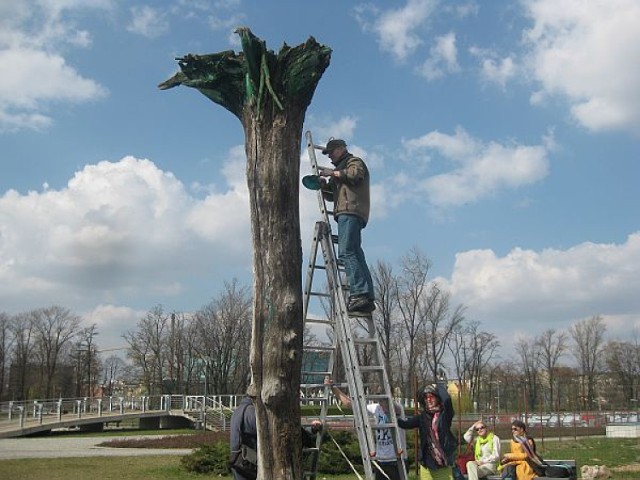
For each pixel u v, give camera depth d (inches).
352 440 621.6
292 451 220.1
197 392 2842.0
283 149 233.9
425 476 259.6
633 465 719.7
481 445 445.4
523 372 2805.1
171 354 2859.3
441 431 260.7
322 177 275.1
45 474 621.0
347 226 265.4
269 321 223.6
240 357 2684.5
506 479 422.0
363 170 270.4
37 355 2940.5
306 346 266.2
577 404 2723.9
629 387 2898.6
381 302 1855.3
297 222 233.9
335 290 261.7
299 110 239.8
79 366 3034.0
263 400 220.5
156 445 1031.0
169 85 253.3
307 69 234.7
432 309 1963.6
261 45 232.7
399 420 264.7
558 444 1060.5
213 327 2706.7
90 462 743.1
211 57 243.3
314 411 357.1
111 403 1688.0
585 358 2915.8
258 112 235.5
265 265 226.8
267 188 230.7
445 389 268.4
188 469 649.6
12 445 1043.3
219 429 1660.9
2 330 2913.4
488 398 2223.2
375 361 263.6
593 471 617.3
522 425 426.3
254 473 239.0
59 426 1407.5
